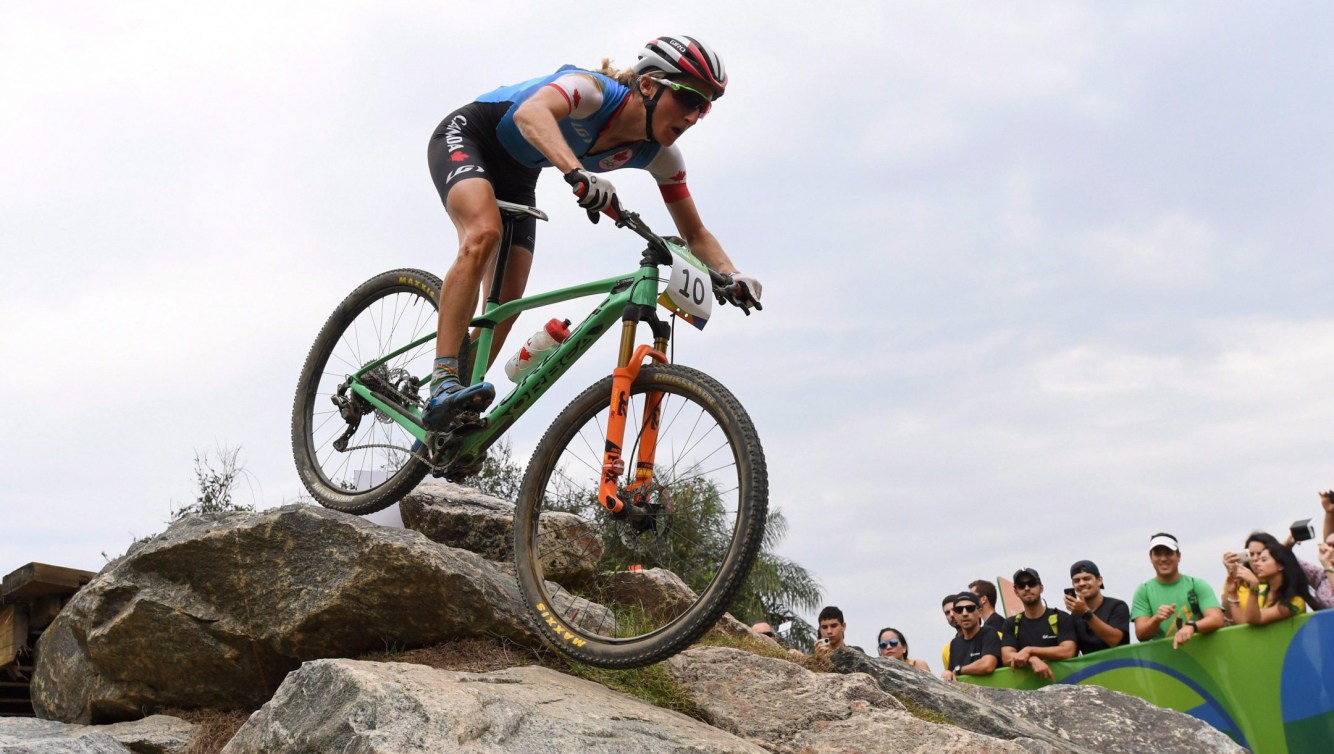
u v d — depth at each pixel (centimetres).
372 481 391
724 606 277
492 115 356
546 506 336
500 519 433
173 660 365
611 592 418
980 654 558
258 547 355
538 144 308
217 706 370
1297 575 462
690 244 375
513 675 307
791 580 1512
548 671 323
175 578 365
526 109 315
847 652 423
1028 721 435
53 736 362
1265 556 466
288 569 352
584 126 338
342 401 395
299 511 355
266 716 272
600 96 333
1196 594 507
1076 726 446
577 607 373
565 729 270
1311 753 445
